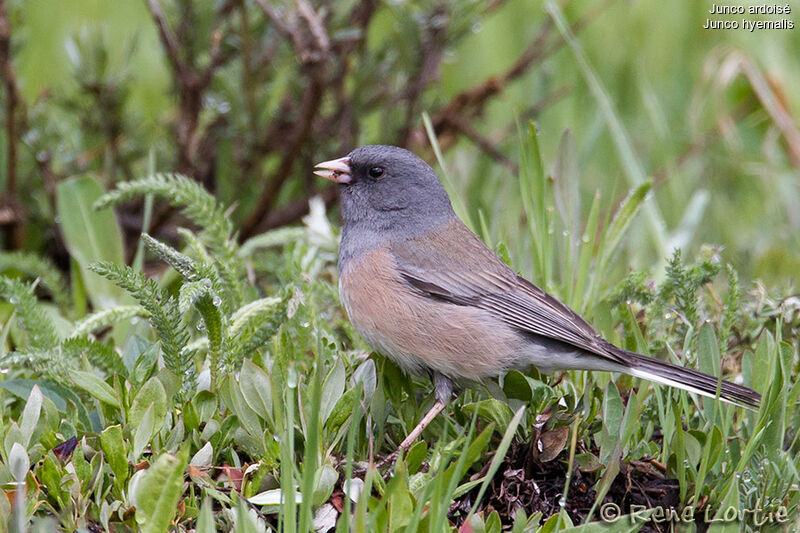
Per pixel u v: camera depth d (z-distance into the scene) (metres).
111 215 9.22
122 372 7.08
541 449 6.30
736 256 11.02
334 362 6.82
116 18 13.78
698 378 6.76
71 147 11.09
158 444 6.18
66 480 5.70
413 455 6.17
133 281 6.28
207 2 10.50
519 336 7.56
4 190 11.10
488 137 13.34
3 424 6.37
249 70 10.46
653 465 6.41
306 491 5.13
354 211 8.30
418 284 7.66
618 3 14.71
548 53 12.30
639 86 13.66
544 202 8.73
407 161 8.25
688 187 12.95
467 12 10.95
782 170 12.77
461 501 6.19
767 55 14.19
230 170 11.19
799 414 7.05
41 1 13.39
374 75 11.05
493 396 6.81
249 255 9.77
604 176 13.09
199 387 6.77
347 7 11.07
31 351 6.87
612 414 6.50
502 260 8.42
